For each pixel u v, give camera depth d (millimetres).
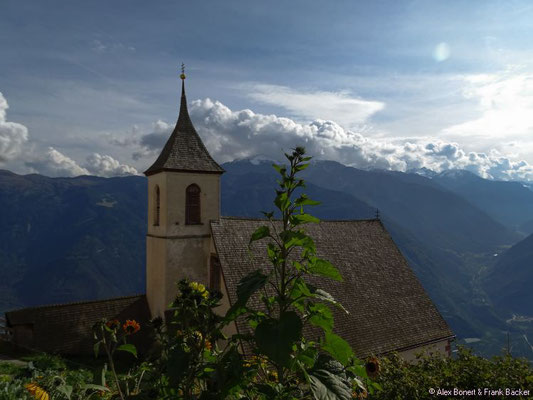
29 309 23641
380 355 21828
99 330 5016
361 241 28375
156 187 26297
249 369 4461
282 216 4672
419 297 26625
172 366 4141
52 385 5273
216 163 26422
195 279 25062
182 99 27969
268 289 8711
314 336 20047
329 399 3748
